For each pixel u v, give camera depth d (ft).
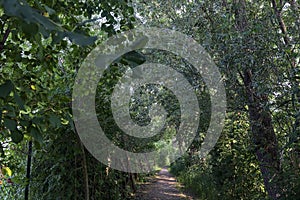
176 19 16.10
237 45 12.03
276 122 12.99
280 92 11.72
